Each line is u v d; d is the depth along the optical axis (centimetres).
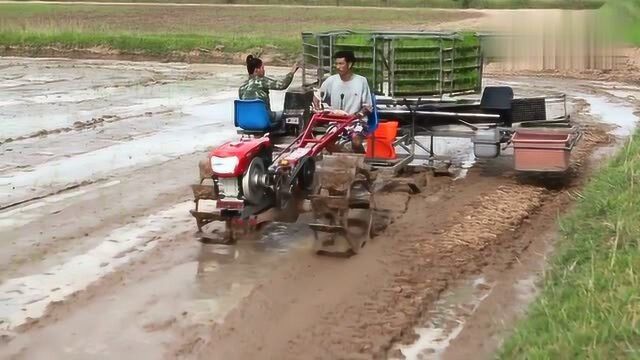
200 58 2922
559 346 456
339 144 828
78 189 968
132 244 754
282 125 905
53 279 662
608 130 1394
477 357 518
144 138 1335
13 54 3052
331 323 571
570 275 592
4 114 1579
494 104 1033
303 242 761
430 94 971
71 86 2094
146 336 554
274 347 534
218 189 722
